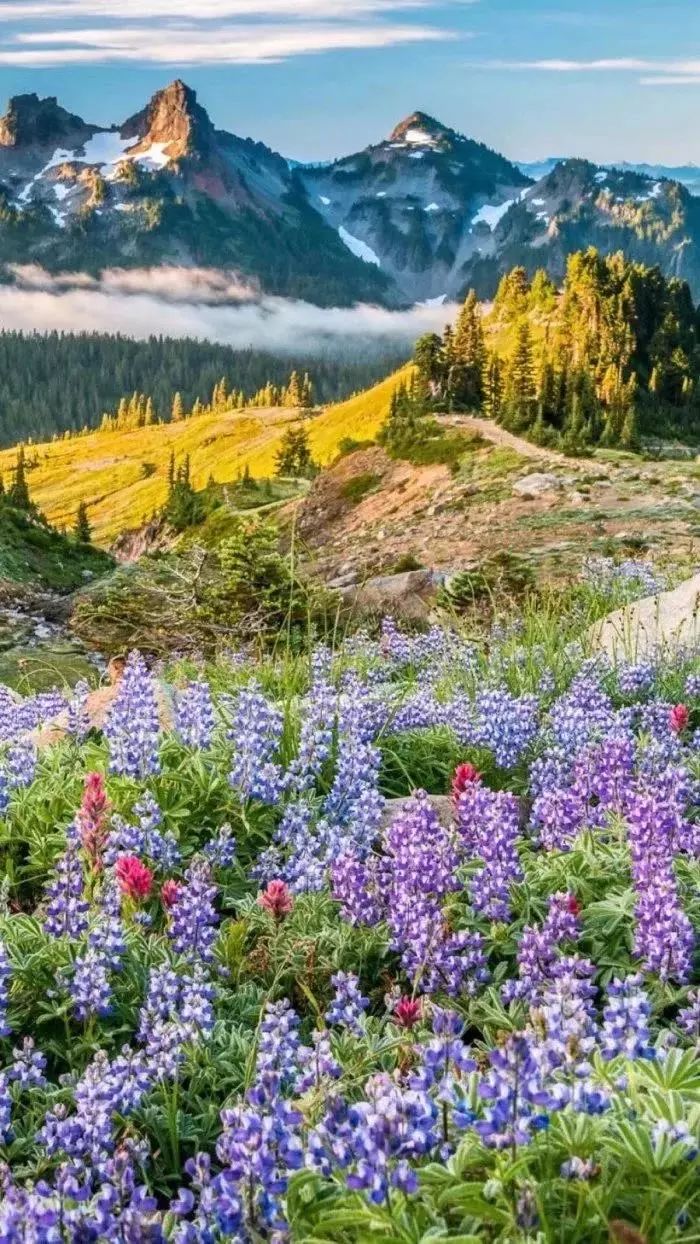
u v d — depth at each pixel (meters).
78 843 8.02
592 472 84.50
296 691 13.37
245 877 8.80
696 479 73.38
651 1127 4.34
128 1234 4.09
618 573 23.64
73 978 6.92
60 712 13.05
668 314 174.38
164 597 23.48
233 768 9.82
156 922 8.08
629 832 7.68
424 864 7.19
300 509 106.31
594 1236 4.05
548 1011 4.70
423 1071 4.49
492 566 34.34
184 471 150.25
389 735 11.67
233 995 7.08
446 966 6.79
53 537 59.47
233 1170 4.07
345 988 6.30
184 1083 6.35
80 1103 5.34
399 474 105.50
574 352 173.38
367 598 25.52
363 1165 3.96
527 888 7.78
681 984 6.58
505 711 10.97
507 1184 4.16
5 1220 4.11
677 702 12.79
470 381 143.62
